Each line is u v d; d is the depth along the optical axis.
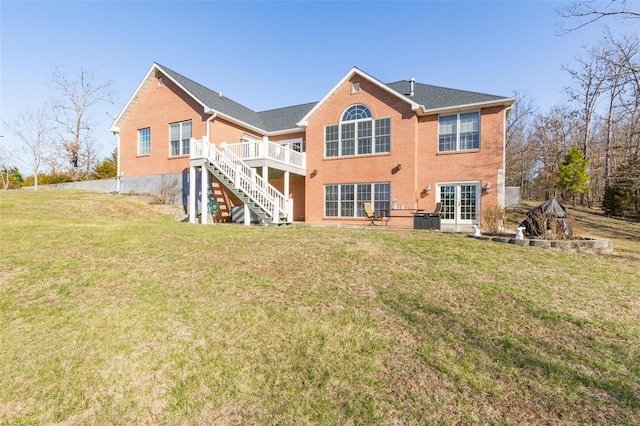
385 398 2.95
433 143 15.32
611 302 5.02
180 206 16.97
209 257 6.87
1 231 8.08
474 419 2.68
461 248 7.95
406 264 6.62
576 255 7.69
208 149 15.02
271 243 8.18
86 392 3.14
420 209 15.45
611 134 27.69
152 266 6.25
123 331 4.09
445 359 3.52
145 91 19.25
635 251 9.15
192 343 3.87
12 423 2.80
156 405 2.98
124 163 19.86
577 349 3.75
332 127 17.14
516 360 3.50
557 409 2.80
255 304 4.80
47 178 33.78
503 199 13.97
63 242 7.49
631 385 3.11
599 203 29.44
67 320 4.33
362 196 16.31
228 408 2.91
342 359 3.54
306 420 2.73
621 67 17.30
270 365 3.47
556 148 30.34
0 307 4.58
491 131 14.31
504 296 5.13
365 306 4.77
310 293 5.19
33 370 3.42
